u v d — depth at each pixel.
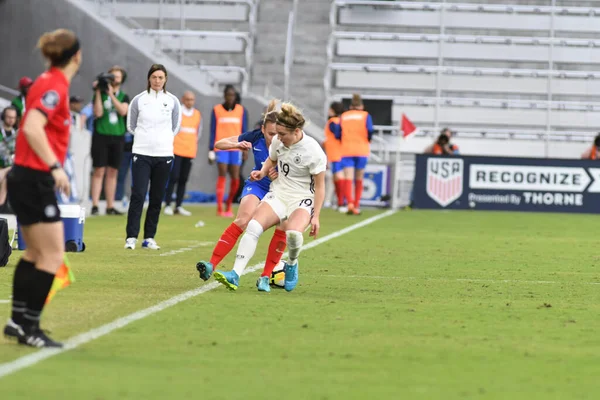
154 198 44.78
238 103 71.50
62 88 20.59
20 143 20.86
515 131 106.50
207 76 104.25
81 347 20.78
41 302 20.75
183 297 28.77
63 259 21.23
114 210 69.12
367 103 108.50
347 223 67.25
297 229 29.73
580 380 18.66
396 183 92.56
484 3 115.75
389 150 102.19
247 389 17.38
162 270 36.06
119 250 43.75
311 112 105.19
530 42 111.88
